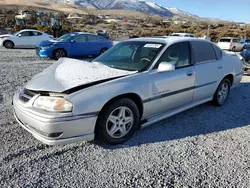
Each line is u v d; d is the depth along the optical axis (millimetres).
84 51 12055
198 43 4301
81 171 2584
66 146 3084
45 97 2779
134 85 3164
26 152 2891
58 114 2660
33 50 15297
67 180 2434
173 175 2561
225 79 4863
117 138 3158
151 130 3645
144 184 2406
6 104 4508
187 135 3516
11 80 6453
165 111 3756
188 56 4023
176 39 4000
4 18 45094
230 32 43188
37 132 2848
